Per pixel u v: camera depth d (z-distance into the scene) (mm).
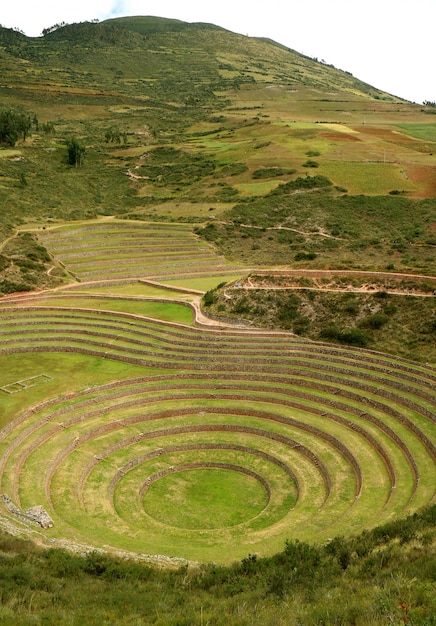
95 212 134625
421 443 44438
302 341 63250
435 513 32750
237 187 144375
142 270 100625
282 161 156000
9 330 73000
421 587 22266
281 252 111250
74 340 70188
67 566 29156
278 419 51719
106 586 27344
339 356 59250
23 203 128125
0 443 46125
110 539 36219
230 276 99312
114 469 45406
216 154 173500
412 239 109688
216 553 34438
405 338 59594
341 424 49812
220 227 122438
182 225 123312
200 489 44125
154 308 79875
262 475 45219
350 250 109125
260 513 40469
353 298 66375
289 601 24312
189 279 97125
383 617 20484
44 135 192625
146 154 178250
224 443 49281
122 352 66062
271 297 70562
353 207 126562
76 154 162875
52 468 44281
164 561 32406
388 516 35844
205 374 59188
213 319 71562
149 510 41188
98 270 99688
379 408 50344
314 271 72062
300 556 29688
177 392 56750
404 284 66062
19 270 94438
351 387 54000
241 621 22266
